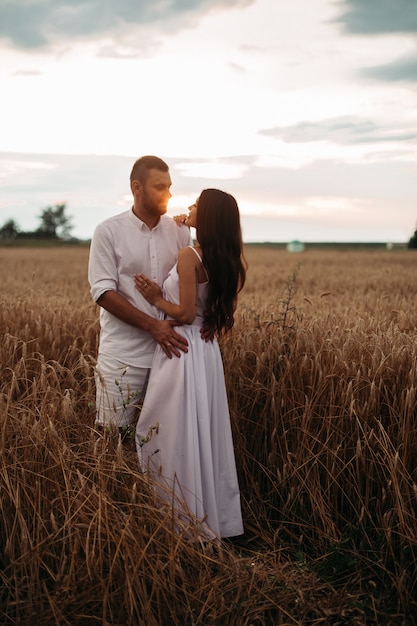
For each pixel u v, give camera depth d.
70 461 3.11
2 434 3.09
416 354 4.00
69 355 4.75
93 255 3.66
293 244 64.12
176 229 3.82
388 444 3.62
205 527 3.33
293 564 3.28
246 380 4.18
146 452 3.55
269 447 4.03
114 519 2.92
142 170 3.53
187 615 2.76
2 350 4.39
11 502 2.97
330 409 3.78
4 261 31.00
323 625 2.84
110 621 2.70
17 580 2.80
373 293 11.85
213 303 3.55
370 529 3.44
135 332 3.73
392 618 2.94
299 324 4.86
